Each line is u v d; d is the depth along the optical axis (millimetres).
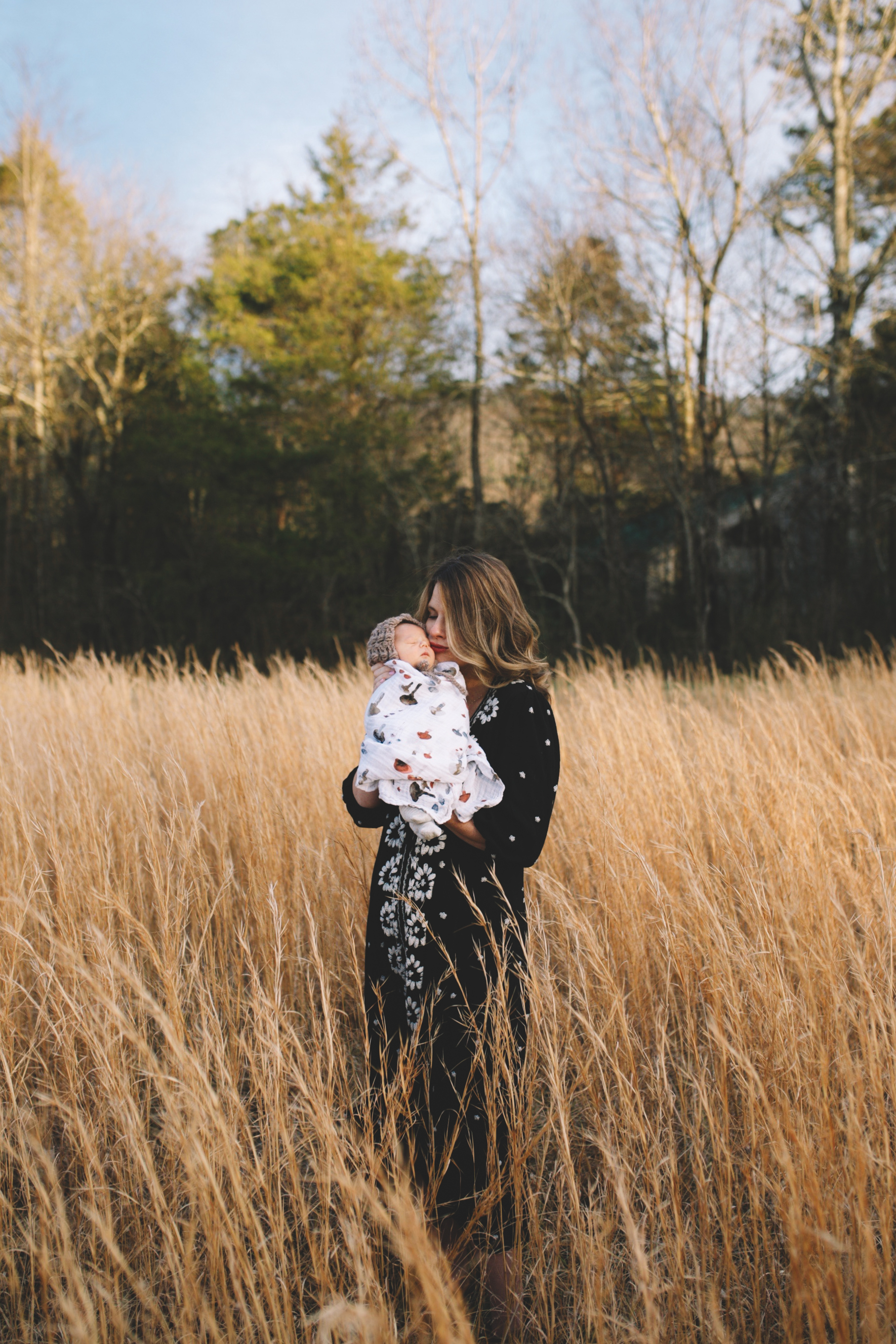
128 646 16625
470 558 1858
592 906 2719
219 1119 1566
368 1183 1753
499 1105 1689
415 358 19156
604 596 17625
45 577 17938
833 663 8664
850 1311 1591
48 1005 2371
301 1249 1827
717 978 2092
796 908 2416
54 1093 2037
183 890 2693
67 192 18750
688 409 17500
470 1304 1729
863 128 16000
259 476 16297
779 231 15461
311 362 17500
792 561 17094
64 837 3049
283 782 3617
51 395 19297
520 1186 1682
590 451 18250
